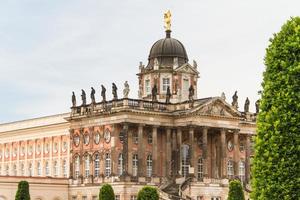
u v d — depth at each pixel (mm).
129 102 147875
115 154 146750
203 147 151875
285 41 57531
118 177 145625
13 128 196625
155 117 151000
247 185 161250
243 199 114500
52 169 177000
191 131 150250
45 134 181500
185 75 168000
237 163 159000
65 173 171625
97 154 152500
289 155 56344
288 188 56125
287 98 56531
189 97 154250
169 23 173500
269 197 57125
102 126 151500
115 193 145000
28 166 188000
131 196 144250
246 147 165625
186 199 137000
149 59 171750
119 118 146500
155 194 111062
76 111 159875
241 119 164500
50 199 155500
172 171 152250
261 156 58125
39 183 154250
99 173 151250
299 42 56562
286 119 56438
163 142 154250
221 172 155375
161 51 169125
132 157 149250
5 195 149250
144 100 150375
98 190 149375
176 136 153375
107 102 151625
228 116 156125
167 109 154875
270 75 58094
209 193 150375
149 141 153125
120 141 148375
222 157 155250
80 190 154875
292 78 56656
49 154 179000
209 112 152875
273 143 56875
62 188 158000
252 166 59750
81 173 155750
